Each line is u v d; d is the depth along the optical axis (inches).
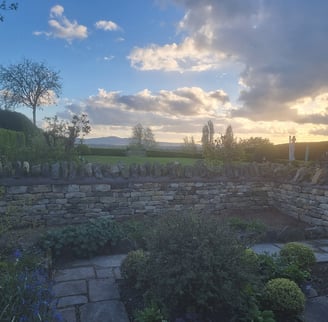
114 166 265.0
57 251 175.0
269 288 126.8
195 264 111.4
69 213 244.4
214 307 116.6
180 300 116.8
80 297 134.0
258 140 602.5
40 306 97.7
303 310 124.8
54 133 386.3
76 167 251.0
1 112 685.3
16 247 168.1
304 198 263.9
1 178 228.8
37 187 236.1
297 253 162.6
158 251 120.1
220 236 121.0
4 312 85.9
